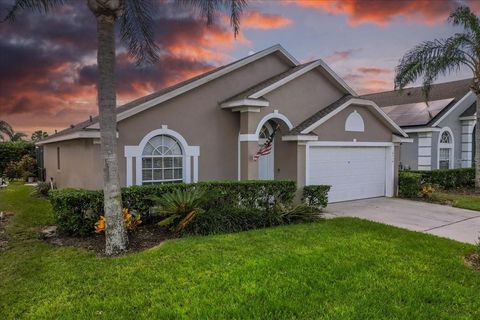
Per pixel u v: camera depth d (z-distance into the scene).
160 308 4.52
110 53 7.12
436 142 20.27
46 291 5.11
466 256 6.84
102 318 4.32
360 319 4.26
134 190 8.89
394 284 5.29
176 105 11.39
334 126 13.66
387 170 15.79
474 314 4.45
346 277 5.53
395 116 22.06
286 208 10.00
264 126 13.80
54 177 17.73
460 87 22.62
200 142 11.93
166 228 8.66
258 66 13.52
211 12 9.77
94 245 7.51
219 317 4.29
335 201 14.09
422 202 14.21
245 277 5.47
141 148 10.75
